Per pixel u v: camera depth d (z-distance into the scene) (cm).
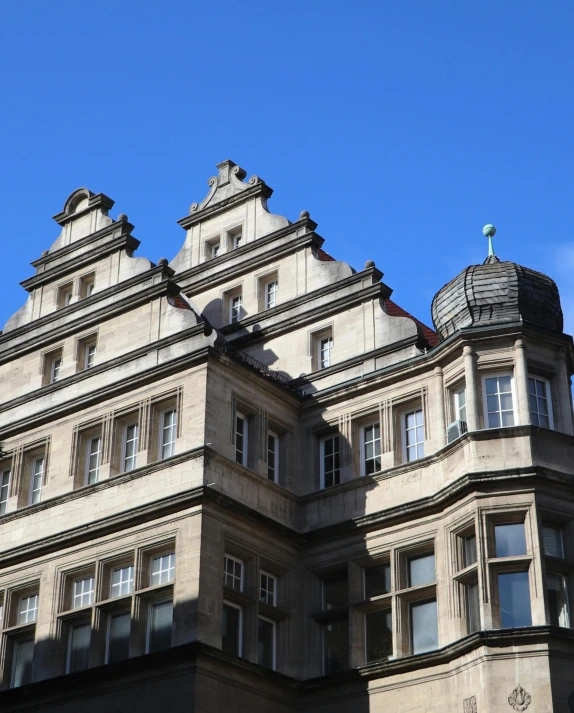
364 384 3650
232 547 3356
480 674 3036
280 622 3456
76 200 4309
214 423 3450
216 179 4350
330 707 3306
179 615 3203
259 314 3978
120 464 3594
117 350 3788
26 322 4131
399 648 3291
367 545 3456
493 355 3412
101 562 3434
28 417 3809
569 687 2994
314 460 3678
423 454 3500
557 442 3319
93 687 3244
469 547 3262
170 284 3762
